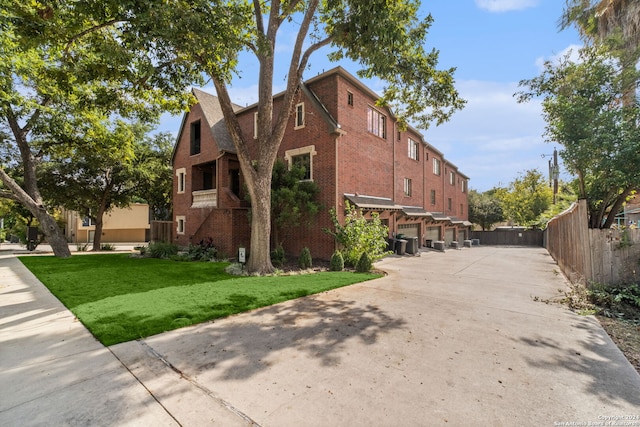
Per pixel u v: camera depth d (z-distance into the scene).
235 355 3.70
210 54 6.86
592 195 7.77
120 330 4.45
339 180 12.42
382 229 11.52
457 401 2.74
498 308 5.79
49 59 10.86
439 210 24.44
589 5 8.73
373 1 7.16
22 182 20.92
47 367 3.38
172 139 23.25
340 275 9.24
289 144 13.95
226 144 15.48
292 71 9.62
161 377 3.17
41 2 6.40
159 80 7.39
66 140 15.23
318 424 2.41
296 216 11.64
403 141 18.61
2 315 5.21
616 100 7.04
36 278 8.58
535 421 2.46
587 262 6.80
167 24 5.47
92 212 23.44
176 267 10.59
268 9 10.30
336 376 3.20
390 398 2.79
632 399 2.77
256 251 9.61
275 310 5.62
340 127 12.63
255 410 2.60
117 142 16.06
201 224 15.04
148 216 36.19
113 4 5.41
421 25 8.75
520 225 32.84
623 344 4.09
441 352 3.80
